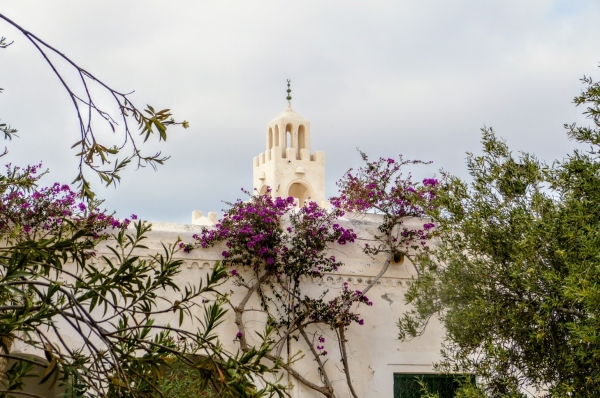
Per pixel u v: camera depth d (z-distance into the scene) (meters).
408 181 18.70
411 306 18.70
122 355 5.38
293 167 43.91
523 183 13.80
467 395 12.47
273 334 17.17
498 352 12.79
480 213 13.77
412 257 18.72
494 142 14.20
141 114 6.15
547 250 12.80
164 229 16.98
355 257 18.38
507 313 13.08
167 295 16.41
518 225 13.27
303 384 17.30
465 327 13.65
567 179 13.11
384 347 18.28
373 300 18.42
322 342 17.66
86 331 15.24
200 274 16.89
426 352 18.59
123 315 5.62
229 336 16.80
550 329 12.79
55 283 5.08
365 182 18.75
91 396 5.36
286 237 17.61
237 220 17.16
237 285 17.06
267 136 45.31
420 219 18.95
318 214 17.97
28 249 5.46
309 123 45.00
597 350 11.20
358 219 18.62
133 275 5.65
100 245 15.69
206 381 5.34
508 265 13.55
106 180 6.38
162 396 5.29
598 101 12.95
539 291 12.82
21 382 5.20
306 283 17.77
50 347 5.00
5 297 6.45
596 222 12.49
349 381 17.36
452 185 14.28
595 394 11.80
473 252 13.87
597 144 12.92
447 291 14.18
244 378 5.32
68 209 14.30
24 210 13.38
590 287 11.05
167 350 5.36
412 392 18.39
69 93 5.90
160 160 6.39
